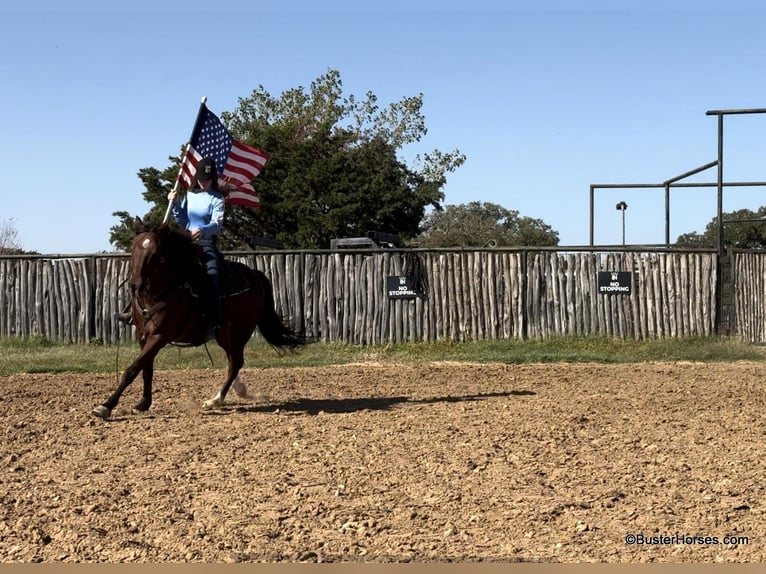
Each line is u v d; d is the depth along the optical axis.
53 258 21.62
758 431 10.13
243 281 12.15
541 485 7.68
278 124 48.53
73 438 9.92
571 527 6.53
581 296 21.00
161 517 6.84
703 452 8.98
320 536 6.38
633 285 21.00
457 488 7.60
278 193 38.78
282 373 16.39
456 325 20.92
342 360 18.62
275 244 23.12
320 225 37.56
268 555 5.99
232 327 12.12
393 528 6.55
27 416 11.40
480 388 14.11
